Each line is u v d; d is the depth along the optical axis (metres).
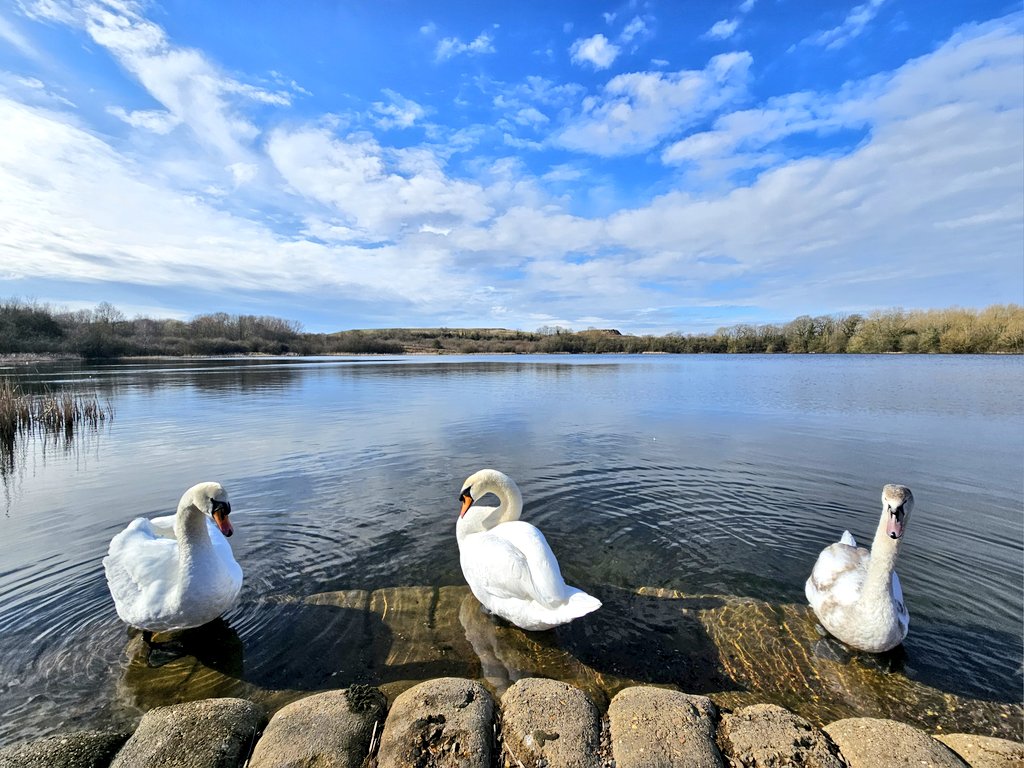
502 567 4.43
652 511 7.82
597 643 4.61
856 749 3.18
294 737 3.16
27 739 3.44
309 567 5.88
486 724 3.31
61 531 7.06
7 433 13.27
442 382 30.67
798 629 4.86
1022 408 18.42
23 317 56.66
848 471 10.11
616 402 20.66
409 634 4.67
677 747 3.14
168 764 2.98
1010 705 3.90
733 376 34.34
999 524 7.35
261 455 11.42
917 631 4.81
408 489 8.82
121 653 4.36
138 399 21.77
